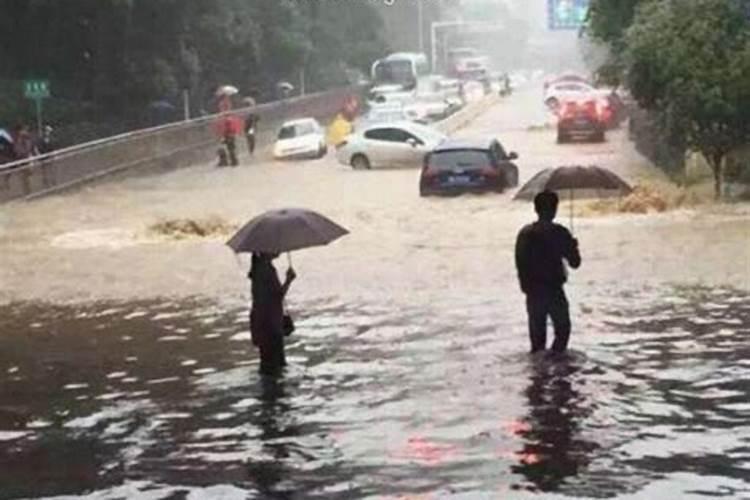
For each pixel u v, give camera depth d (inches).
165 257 2699.3
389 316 1951.3
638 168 4097.0
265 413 1411.2
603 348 1657.2
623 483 1115.3
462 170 3587.6
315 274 2370.8
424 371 1576.0
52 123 5826.8
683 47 3171.8
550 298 1632.6
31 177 4062.5
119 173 4694.9
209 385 1556.3
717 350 1626.5
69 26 6072.8
